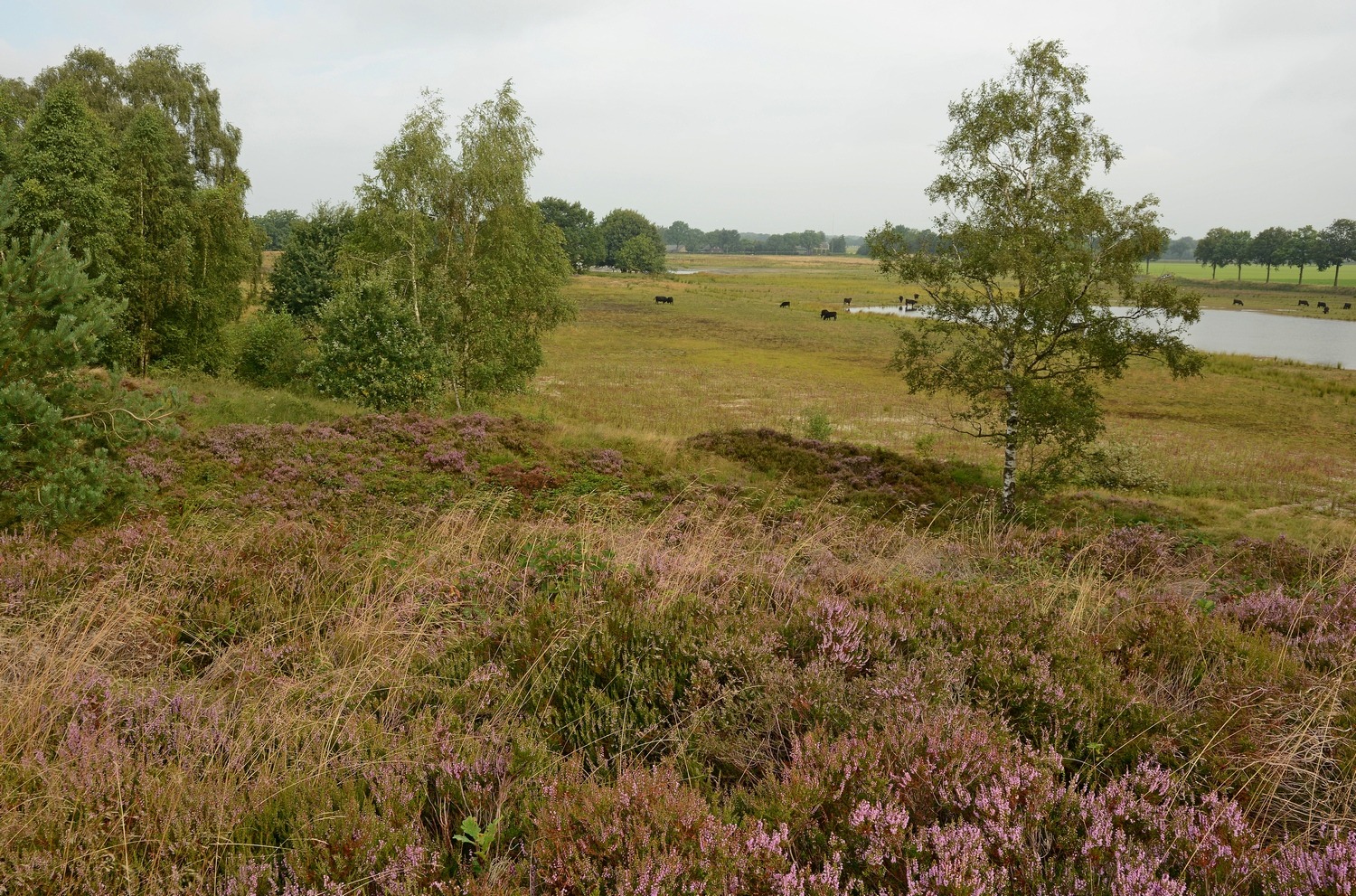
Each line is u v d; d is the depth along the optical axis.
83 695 4.23
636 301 107.38
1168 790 3.47
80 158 30.30
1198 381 50.09
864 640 5.21
